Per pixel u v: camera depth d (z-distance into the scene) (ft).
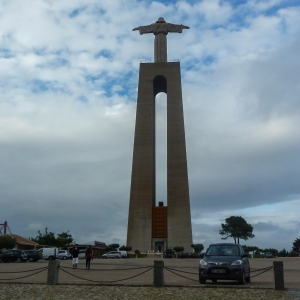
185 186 260.01
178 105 274.57
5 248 221.87
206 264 58.18
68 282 62.34
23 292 49.52
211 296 45.70
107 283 60.54
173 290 51.67
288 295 46.73
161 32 291.79
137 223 256.93
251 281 67.15
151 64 284.61
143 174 264.31
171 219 255.91
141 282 64.03
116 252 214.69
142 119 274.36
